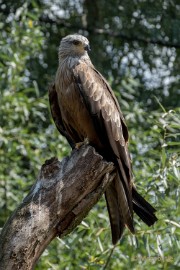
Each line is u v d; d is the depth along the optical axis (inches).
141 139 577.6
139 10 784.3
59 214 350.9
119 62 783.1
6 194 574.2
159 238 452.1
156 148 574.9
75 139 457.4
